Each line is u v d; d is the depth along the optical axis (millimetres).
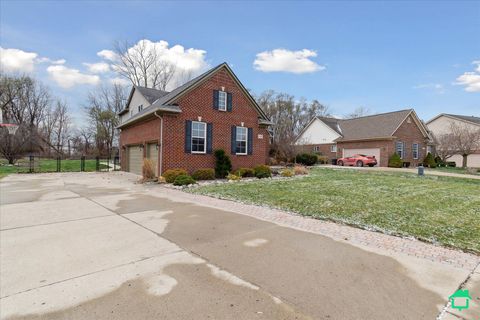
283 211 6867
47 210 6828
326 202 7922
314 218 6188
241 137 16062
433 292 2945
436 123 37281
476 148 26766
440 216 6383
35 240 4527
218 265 3596
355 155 27953
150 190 10430
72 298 2758
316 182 12805
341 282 3156
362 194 9367
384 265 3641
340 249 4230
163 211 6801
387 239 4738
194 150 14055
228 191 9953
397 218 6160
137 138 16922
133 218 6078
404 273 3404
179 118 13523
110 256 3857
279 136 31062
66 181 13305
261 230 5234
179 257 3852
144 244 4375
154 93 24484
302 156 27781
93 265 3549
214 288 2988
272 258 3855
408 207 7328
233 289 2971
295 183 12383
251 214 6551
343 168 23875
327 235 4953
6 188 10750
